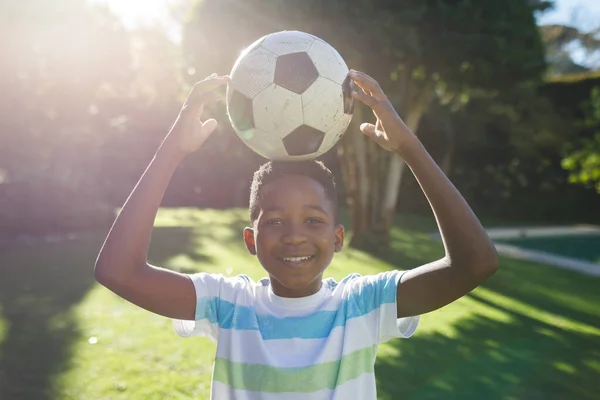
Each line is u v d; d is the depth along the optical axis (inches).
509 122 722.8
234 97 68.5
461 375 166.6
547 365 179.0
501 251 480.4
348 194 429.7
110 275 56.4
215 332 65.8
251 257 368.8
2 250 376.5
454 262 57.2
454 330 215.3
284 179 62.5
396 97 407.2
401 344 193.6
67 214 473.1
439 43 323.6
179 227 533.6
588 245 547.5
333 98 67.5
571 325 233.9
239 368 61.1
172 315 62.2
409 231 589.9
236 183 843.4
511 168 765.9
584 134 719.1
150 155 773.3
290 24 295.4
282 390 59.4
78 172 583.2
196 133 62.0
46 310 219.9
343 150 426.9
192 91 62.1
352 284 66.2
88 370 157.5
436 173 58.0
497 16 332.2
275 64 66.9
